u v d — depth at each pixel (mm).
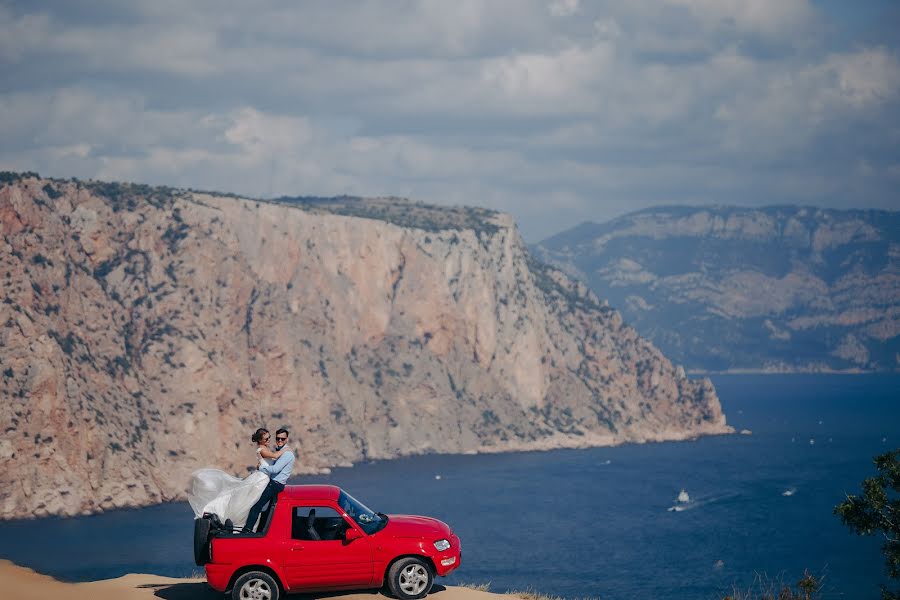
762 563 184375
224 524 36156
